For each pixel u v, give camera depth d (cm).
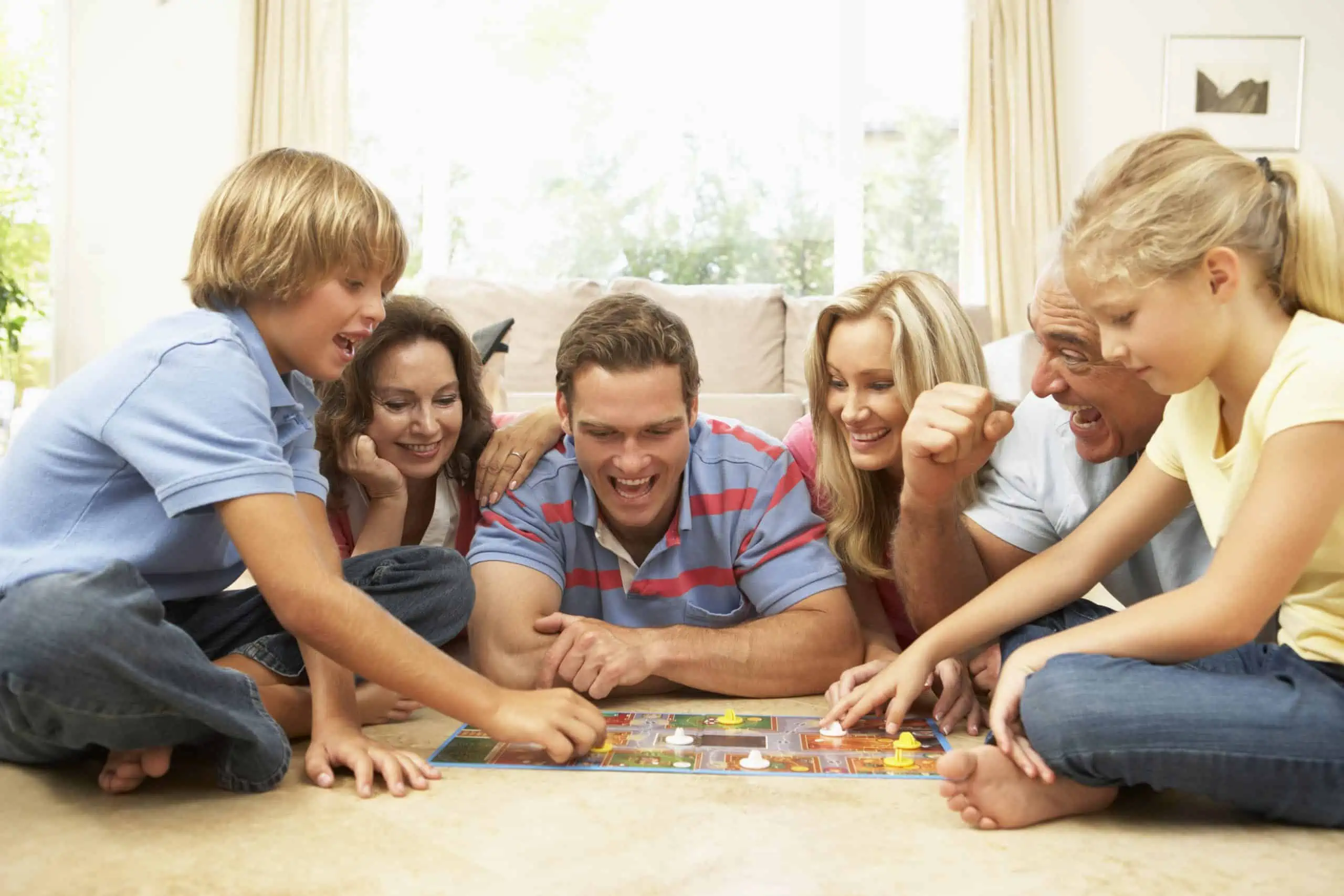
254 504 106
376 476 164
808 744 126
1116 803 108
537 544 156
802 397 409
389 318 162
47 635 95
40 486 112
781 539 156
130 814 103
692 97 472
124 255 455
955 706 137
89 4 450
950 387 129
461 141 469
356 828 99
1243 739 97
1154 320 102
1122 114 459
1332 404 96
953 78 471
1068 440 146
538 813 103
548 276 473
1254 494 100
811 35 471
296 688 128
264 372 120
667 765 118
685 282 474
